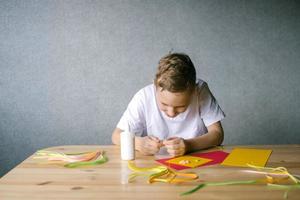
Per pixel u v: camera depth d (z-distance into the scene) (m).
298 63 2.59
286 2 2.54
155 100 1.54
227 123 2.61
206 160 1.17
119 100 2.56
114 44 2.53
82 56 2.53
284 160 1.16
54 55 2.53
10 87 2.54
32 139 2.58
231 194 0.85
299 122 2.64
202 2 2.51
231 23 2.54
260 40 2.56
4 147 2.58
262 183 0.93
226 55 2.56
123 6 2.50
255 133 2.63
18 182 0.95
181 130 1.59
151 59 2.54
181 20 2.52
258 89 2.60
